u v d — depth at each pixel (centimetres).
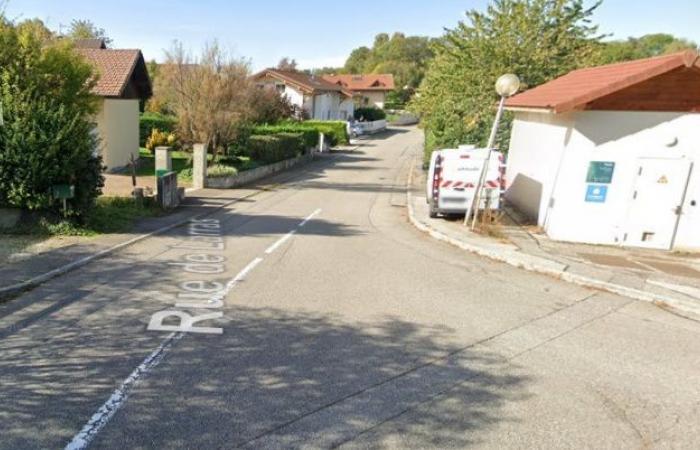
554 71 1842
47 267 709
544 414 409
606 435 384
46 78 974
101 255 802
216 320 567
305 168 2545
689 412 423
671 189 974
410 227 1202
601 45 1970
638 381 475
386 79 8031
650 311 674
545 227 1102
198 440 350
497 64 1852
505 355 517
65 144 898
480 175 1101
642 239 1001
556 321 621
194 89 1886
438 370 476
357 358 491
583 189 1004
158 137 2452
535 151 1220
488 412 407
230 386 425
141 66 2147
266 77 4275
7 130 866
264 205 1442
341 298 664
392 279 762
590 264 858
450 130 1955
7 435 344
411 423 386
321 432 368
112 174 1847
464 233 1065
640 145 970
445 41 2142
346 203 1556
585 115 977
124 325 539
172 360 466
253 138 2180
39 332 511
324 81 5566
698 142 949
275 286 699
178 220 1141
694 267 871
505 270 844
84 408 381
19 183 878
